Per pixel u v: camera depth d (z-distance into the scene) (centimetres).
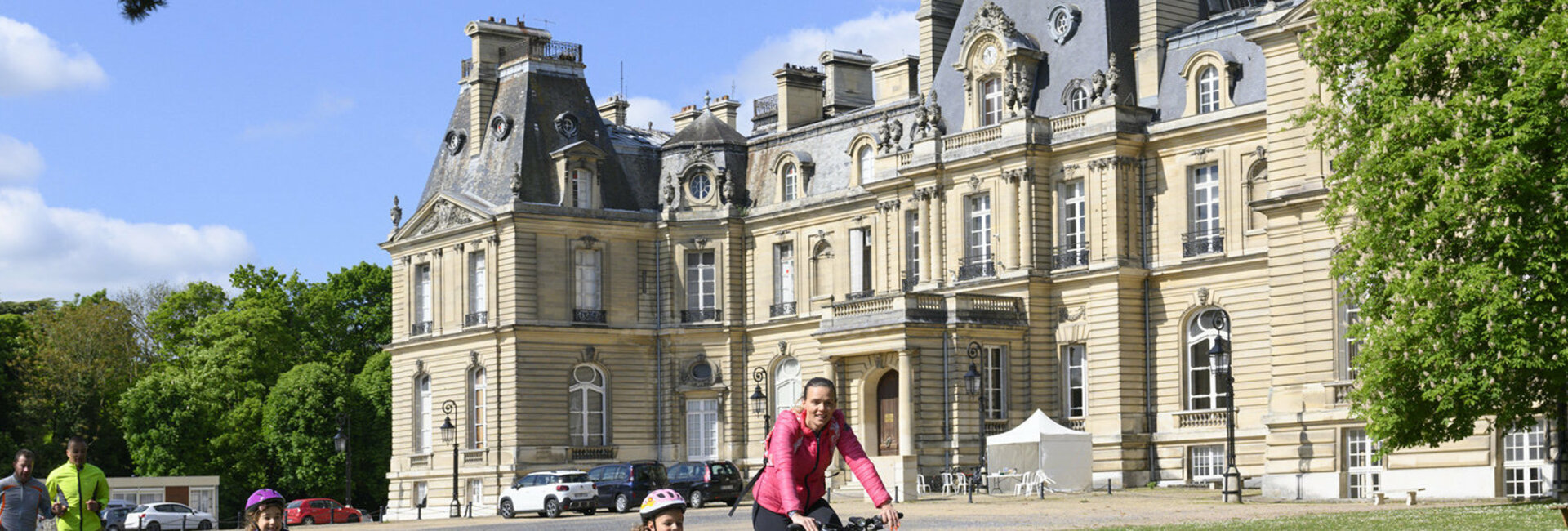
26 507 2656
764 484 1719
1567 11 4028
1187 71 6856
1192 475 6775
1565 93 3981
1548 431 4925
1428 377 4172
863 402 7494
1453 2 4206
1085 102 7162
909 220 7862
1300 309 5600
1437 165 4109
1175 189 6869
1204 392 6819
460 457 8662
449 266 8819
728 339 8656
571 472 7094
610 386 8631
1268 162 5662
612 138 8969
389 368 11431
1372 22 4344
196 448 10994
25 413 10875
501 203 8506
